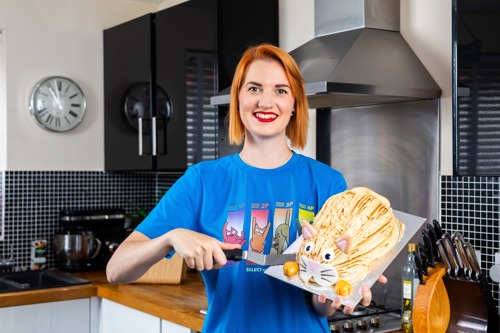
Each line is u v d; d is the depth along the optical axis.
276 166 1.55
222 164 1.57
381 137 2.66
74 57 3.71
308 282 1.36
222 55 2.95
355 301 1.29
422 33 2.49
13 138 3.53
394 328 2.25
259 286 1.50
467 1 2.07
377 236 1.38
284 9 3.09
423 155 2.49
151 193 4.04
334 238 1.37
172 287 3.08
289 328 1.50
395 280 2.59
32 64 3.58
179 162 3.19
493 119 1.99
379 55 2.38
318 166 1.58
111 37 3.72
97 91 3.79
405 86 2.32
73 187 3.72
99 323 3.16
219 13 2.94
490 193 2.26
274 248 1.51
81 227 3.61
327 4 2.61
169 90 3.26
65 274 3.39
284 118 1.50
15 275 3.41
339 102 2.61
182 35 3.16
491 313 2.09
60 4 3.66
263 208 1.52
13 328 2.93
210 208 1.52
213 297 1.53
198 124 3.06
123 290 3.00
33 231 3.59
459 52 2.11
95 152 3.79
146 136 3.42
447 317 2.13
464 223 2.36
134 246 1.42
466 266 2.10
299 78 1.52
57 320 3.05
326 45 2.48
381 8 2.52
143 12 3.93
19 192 3.55
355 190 1.45
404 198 2.57
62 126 3.65
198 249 1.26
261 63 1.49
